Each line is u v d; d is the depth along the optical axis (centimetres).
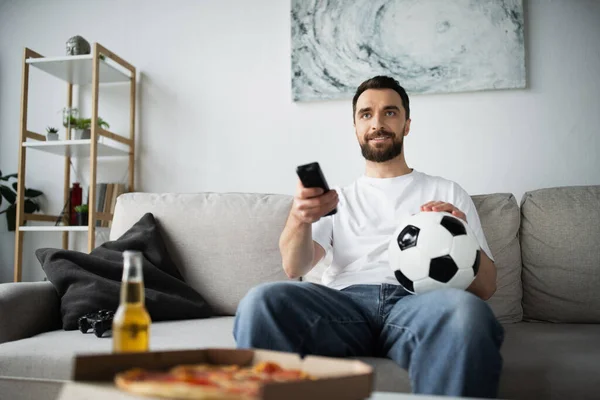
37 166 290
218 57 277
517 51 245
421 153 253
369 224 162
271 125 269
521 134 246
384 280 151
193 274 196
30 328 164
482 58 248
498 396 129
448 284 126
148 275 182
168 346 137
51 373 134
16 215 266
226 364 78
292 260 145
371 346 138
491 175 248
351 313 136
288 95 268
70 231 282
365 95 173
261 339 119
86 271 177
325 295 132
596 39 244
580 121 243
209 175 273
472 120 250
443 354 110
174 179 277
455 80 249
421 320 119
